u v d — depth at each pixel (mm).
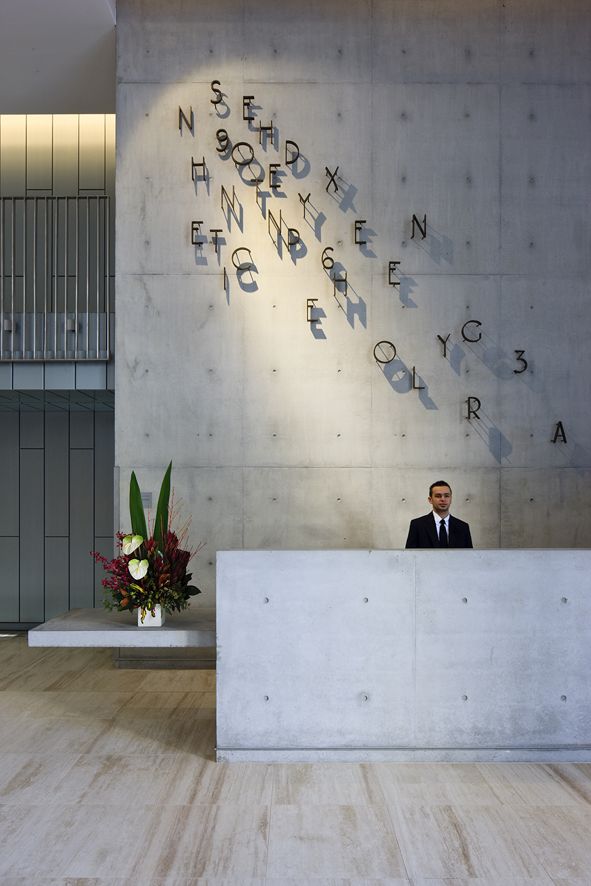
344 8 7051
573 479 6895
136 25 7039
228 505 6895
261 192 6977
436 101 7020
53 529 9578
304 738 4512
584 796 4016
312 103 7020
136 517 4891
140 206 6977
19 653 7777
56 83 8008
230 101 7020
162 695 6051
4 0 6625
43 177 9438
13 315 7824
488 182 6984
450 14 7047
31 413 9633
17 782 4199
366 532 6871
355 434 6902
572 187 6996
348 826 3664
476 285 6949
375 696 4520
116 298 6953
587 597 4562
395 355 6926
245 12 7051
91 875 3211
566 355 6938
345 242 6965
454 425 6902
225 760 4508
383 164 6992
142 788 4109
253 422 6914
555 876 3211
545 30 7035
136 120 7008
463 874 3227
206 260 6957
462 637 4543
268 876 3207
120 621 5016
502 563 4559
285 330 6930
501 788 4117
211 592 6859
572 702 4539
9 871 3240
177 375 6926
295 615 4531
